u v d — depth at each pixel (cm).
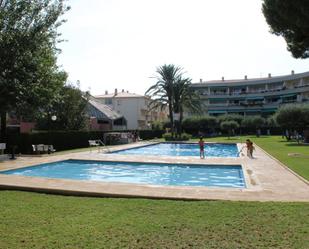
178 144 5047
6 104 2216
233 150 4231
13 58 2050
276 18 892
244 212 946
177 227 818
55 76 2542
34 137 3195
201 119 8244
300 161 2361
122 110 10012
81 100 4659
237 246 696
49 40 2311
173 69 5812
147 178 2056
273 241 720
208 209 986
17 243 717
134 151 3881
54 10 2205
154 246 701
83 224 846
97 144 3806
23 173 2156
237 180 1948
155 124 8638
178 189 1288
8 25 2072
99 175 2169
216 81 12350
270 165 2178
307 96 9481
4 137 3095
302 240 722
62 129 4475
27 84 2206
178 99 5834
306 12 768
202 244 709
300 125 5369
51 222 866
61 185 1359
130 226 827
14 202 1109
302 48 991
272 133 8512
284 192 1263
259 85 11331
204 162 2359
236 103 11425
